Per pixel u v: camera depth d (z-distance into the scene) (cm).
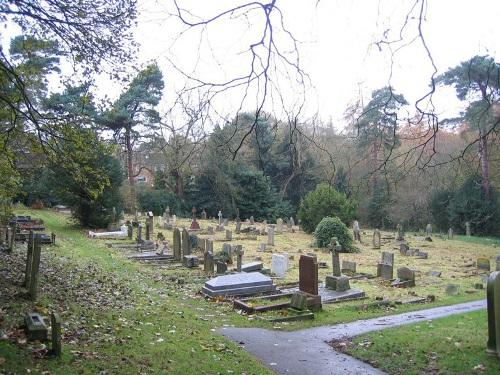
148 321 1084
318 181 4753
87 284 1414
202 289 1580
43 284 1295
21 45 1276
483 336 1036
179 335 1009
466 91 1320
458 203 4272
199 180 5119
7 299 1066
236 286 1545
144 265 2144
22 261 1706
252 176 4984
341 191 3791
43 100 1642
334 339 1090
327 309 1423
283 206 5178
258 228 4234
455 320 1232
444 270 2341
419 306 1496
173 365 809
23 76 1322
